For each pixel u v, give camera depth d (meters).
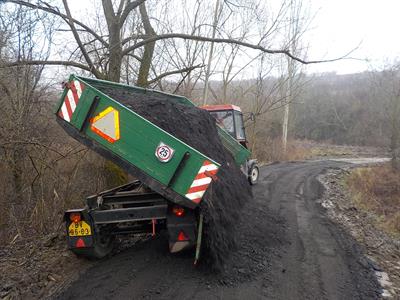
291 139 37.53
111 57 7.66
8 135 6.11
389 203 11.91
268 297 4.04
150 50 8.80
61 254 5.18
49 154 7.05
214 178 3.96
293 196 10.62
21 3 6.52
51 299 3.86
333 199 10.84
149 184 4.13
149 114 4.94
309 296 4.14
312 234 6.74
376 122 45.47
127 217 4.71
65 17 6.91
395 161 19.33
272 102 22.42
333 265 5.19
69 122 4.23
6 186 6.32
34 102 6.85
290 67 21.33
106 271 4.51
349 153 36.47
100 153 4.24
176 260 4.80
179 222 4.42
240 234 5.55
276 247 5.70
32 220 6.37
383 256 5.94
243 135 11.02
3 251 5.33
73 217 4.71
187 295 3.94
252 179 11.91
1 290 4.05
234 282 4.31
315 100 56.97
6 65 6.32
